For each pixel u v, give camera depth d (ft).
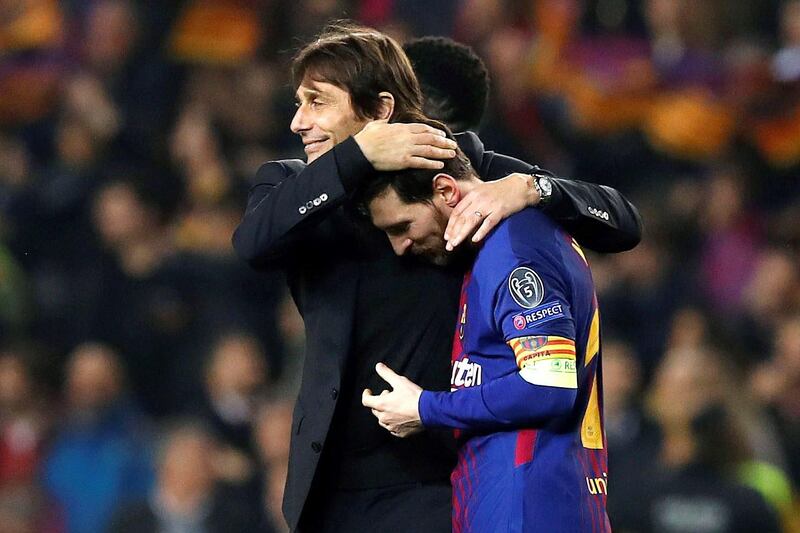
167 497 93.86
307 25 123.65
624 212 47.19
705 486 83.30
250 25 125.90
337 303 45.93
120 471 101.30
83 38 129.18
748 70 121.29
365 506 46.24
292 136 120.67
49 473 102.17
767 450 91.35
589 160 118.83
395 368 46.01
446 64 53.62
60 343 111.45
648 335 107.04
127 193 112.78
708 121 119.75
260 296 111.04
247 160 117.80
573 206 45.14
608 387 94.32
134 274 111.24
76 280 112.98
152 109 124.98
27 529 99.60
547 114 117.91
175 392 106.83
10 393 104.83
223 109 120.26
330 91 45.70
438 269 46.21
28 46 128.06
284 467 93.09
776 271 108.88
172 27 127.44
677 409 84.38
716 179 116.16
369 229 46.21
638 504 84.69
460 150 45.42
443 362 46.24
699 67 122.01
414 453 46.29
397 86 45.98
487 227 43.52
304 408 45.98
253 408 102.53
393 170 43.68
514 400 42.22
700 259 112.27
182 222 114.42
